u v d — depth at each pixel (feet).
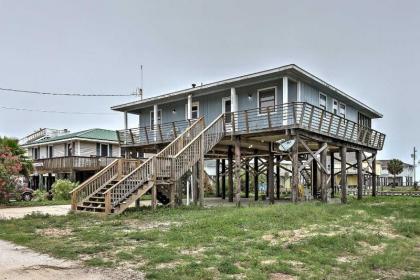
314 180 79.46
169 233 30.48
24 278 19.19
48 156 126.52
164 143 69.56
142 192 47.06
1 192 63.77
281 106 56.65
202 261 21.68
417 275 20.44
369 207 52.29
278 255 23.52
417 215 44.70
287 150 57.98
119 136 79.71
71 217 42.09
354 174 149.69
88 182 49.44
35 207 60.75
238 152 59.47
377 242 28.86
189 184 63.77
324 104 69.36
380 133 87.10
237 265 21.09
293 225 34.35
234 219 36.19
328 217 40.11
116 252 24.45
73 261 22.50
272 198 63.62
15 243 28.17
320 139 60.49
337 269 21.25
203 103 72.64
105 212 43.75
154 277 18.92
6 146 69.92
